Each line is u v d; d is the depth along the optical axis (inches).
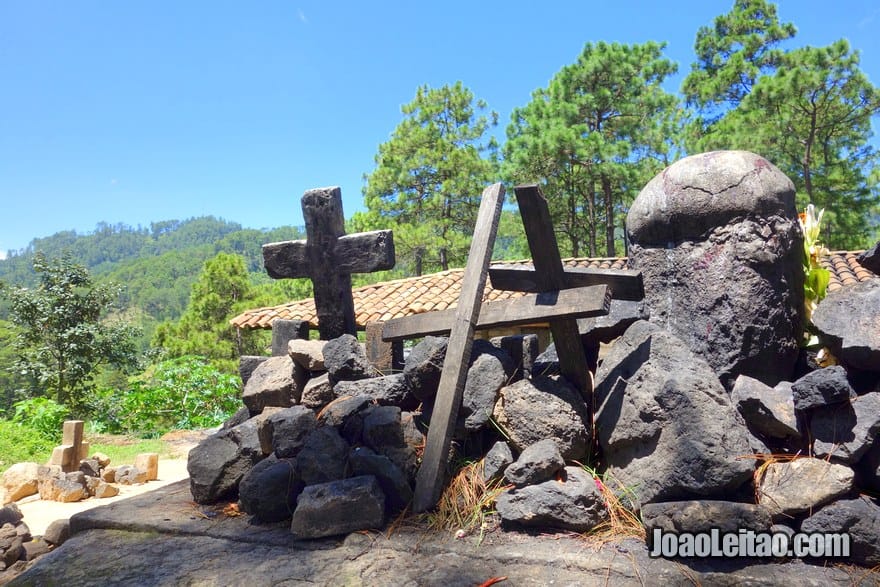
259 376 179.6
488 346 155.6
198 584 113.7
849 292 133.1
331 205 183.9
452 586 104.4
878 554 101.6
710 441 112.3
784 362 140.4
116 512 151.5
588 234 1043.3
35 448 421.1
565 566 107.7
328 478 135.0
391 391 158.7
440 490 132.8
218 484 153.6
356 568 113.2
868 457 115.4
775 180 141.6
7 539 172.1
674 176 147.4
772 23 1008.2
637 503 119.8
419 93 1250.6
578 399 139.3
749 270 137.4
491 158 1243.2
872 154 836.0
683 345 132.4
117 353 643.5
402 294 518.6
